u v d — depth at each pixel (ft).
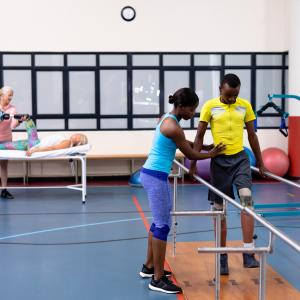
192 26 30.48
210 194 13.01
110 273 13.48
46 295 11.91
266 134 31.37
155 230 11.89
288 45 30.14
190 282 12.50
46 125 30.12
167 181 11.78
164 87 30.66
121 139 30.58
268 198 24.09
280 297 11.43
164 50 30.37
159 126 11.60
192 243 15.98
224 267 12.91
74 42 29.78
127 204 23.04
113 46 30.07
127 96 30.42
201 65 30.73
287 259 14.57
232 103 12.42
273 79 31.30
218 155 12.66
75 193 26.18
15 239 17.06
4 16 29.22
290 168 29.45
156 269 12.12
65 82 29.96
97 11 29.78
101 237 17.22
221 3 30.53
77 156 23.41
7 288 12.41
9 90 24.06
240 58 30.94
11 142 23.80
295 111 29.17
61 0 29.50
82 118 30.27
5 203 23.61
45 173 30.17
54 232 17.95
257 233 17.54
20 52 29.48
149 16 30.14
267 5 30.83
